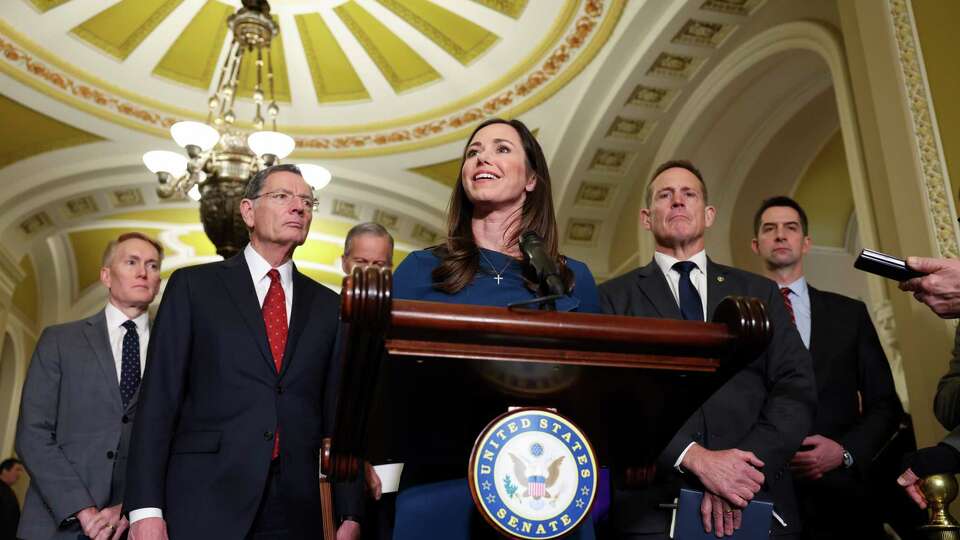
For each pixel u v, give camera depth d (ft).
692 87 23.27
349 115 28.45
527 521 3.79
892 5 12.94
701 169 24.43
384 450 4.68
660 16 21.04
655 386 4.42
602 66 23.08
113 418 9.40
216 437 6.92
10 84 25.32
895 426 9.29
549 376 4.22
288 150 18.90
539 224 6.04
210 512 6.61
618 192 27.43
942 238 11.39
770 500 6.43
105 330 10.04
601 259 28.78
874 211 14.93
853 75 13.89
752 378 7.46
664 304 7.86
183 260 37.68
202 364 7.26
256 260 8.13
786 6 19.34
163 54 26.07
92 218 31.37
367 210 32.22
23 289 34.37
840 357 9.65
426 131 28.27
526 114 26.32
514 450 3.89
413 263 5.57
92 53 25.45
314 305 7.97
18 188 27.76
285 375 7.37
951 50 11.76
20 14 23.56
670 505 6.16
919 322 11.53
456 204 6.19
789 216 10.99
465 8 23.97
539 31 23.66
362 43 26.14
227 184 18.38
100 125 27.20
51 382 9.46
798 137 23.47
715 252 23.62
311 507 7.10
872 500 9.07
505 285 5.30
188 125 17.97
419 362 3.96
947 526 6.06
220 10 24.95
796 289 10.59
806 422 7.04
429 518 4.47
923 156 11.93
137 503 6.50
